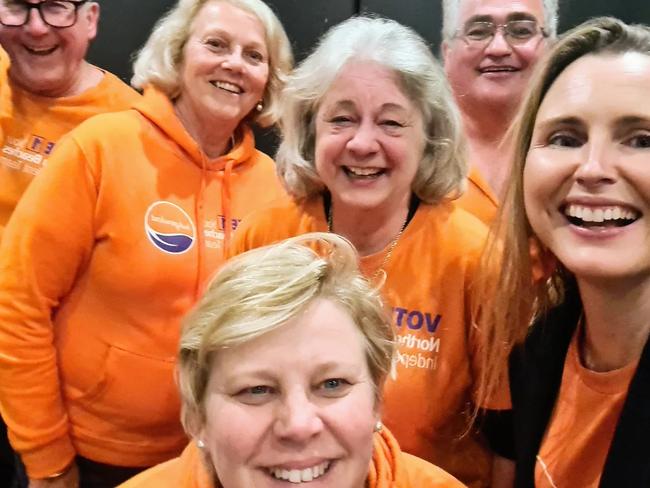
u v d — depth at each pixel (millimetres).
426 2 1435
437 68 746
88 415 920
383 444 604
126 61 1444
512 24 1064
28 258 856
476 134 1129
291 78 784
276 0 1449
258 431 487
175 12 964
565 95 542
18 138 1074
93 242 880
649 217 519
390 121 722
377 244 778
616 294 554
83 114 1109
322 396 497
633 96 511
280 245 537
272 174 1028
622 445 531
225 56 932
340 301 512
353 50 720
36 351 872
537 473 628
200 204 933
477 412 747
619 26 552
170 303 902
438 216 771
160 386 909
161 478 596
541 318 654
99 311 897
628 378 564
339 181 750
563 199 546
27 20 1040
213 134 967
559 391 625
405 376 746
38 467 901
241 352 492
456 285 740
